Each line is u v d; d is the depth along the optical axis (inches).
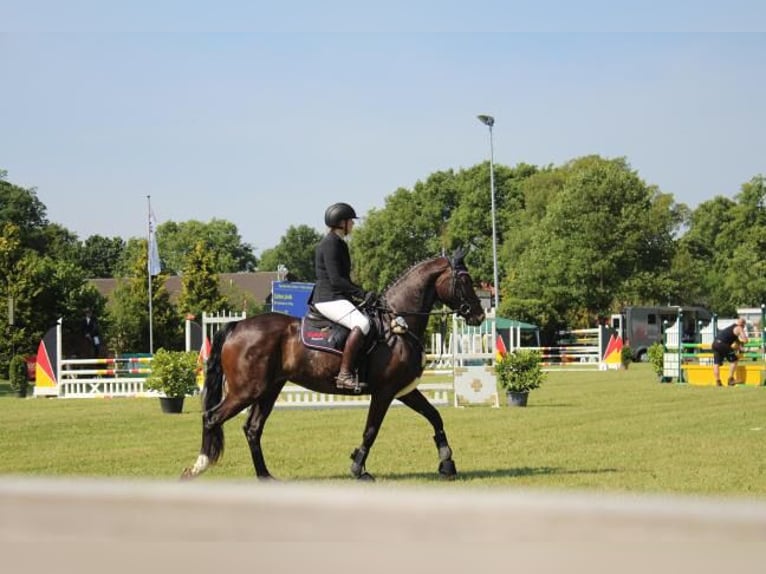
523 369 837.8
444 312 406.3
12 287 1584.6
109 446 542.0
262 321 388.8
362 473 394.0
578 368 1881.2
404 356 389.7
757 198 3503.9
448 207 3870.6
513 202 3624.5
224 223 5285.4
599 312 2689.5
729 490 349.1
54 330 1118.4
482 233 3681.1
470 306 402.0
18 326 1590.8
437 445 406.0
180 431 639.1
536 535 75.6
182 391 823.1
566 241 2657.5
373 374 387.5
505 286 2815.0
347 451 506.6
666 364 1264.8
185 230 5147.6
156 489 86.4
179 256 5032.0
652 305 2706.7
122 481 93.3
